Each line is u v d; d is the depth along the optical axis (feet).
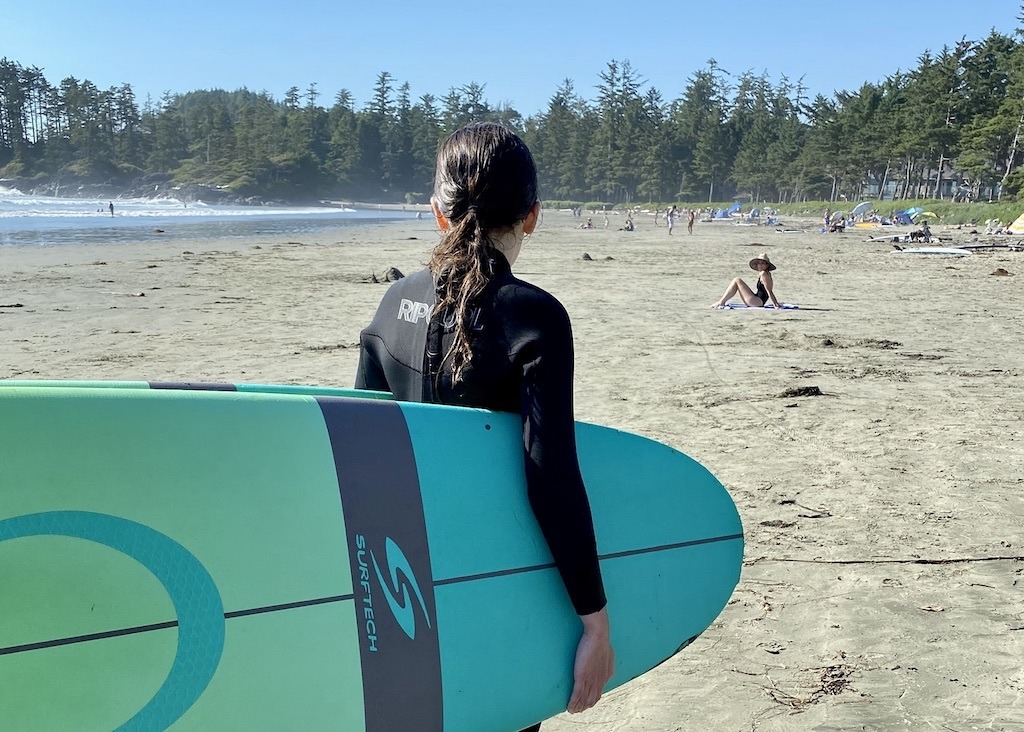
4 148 522.47
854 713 8.80
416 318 5.27
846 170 330.95
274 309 39.86
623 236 143.43
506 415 5.24
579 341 31.37
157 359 26.86
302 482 4.66
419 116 533.14
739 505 14.62
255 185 445.78
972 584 11.77
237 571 4.39
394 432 4.95
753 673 9.60
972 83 261.65
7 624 3.88
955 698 9.09
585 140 462.60
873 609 11.03
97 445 4.23
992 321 38.93
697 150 414.00
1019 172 200.75
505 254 5.18
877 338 33.19
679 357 28.45
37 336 30.96
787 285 56.39
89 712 3.98
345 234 132.67
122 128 542.16
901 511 14.43
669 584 5.90
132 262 66.03
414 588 4.80
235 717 4.27
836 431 19.42
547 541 4.90
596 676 5.16
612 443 6.02
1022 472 16.58
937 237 130.82
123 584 4.13
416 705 4.73
